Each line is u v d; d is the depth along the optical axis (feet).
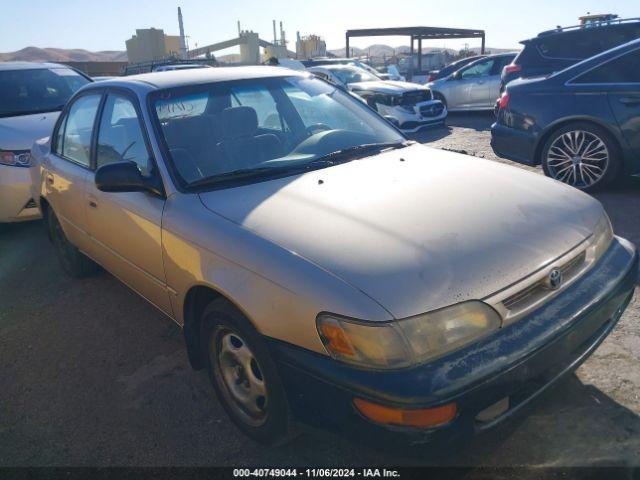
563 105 18.25
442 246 6.81
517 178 9.12
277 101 11.34
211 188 8.97
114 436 8.73
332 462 7.75
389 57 132.77
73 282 15.10
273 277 6.88
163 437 8.60
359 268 6.49
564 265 7.27
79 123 12.78
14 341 12.16
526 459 7.45
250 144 10.20
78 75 24.25
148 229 9.29
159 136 9.59
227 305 7.70
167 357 10.94
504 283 6.61
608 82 17.34
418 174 9.16
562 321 6.79
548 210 7.98
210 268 7.80
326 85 12.71
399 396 5.81
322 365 6.34
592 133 17.80
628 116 16.96
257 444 8.23
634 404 8.27
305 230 7.33
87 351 11.44
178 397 9.59
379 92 36.96
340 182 8.81
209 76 11.19
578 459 7.37
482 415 6.30
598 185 18.10
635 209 16.44
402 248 6.75
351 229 7.22
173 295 9.07
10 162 17.89
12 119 19.67
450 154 10.69
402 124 36.09
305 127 11.34
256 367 7.73
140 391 9.86
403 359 5.99
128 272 10.80
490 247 6.91
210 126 10.19
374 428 6.00
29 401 9.88
